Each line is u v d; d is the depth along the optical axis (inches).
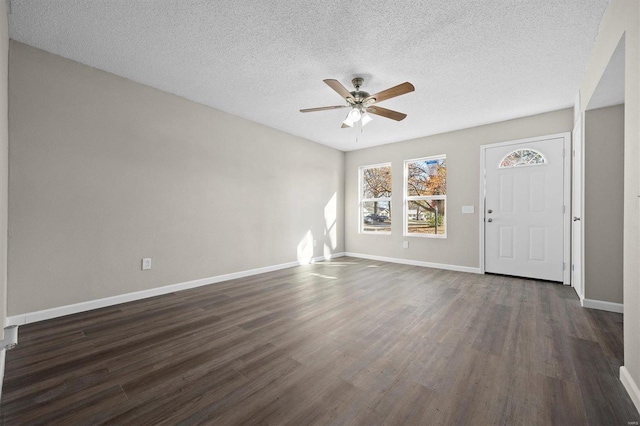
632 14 58.4
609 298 106.1
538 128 151.6
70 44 92.9
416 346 78.5
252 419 51.2
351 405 54.9
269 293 129.0
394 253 209.2
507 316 100.5
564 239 144.1
